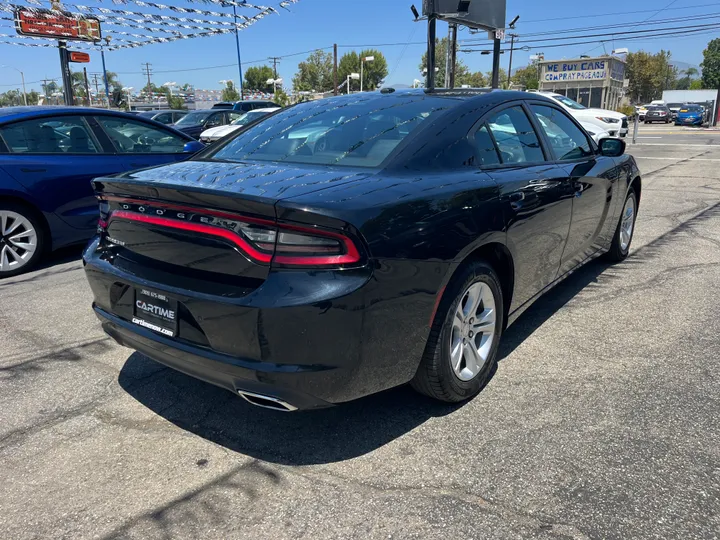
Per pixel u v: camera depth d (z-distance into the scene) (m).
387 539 2.01
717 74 71.81
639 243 6.11
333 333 2.18
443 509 2.16
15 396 3.08
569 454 2.47
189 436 2.70
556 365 3.34
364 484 2.32
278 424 2.79
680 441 2.56
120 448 2.61
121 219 2.71
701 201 8.50
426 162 2.77
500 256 3.07
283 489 2.30
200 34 17.02
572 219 3.80
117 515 2.17
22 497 2.28
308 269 2.16
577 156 4.18
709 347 3.54
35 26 16.28
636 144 20.75
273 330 2.16
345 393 2.32
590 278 4.96
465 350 2.88
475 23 17.17
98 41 17.75
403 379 2.53
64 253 6.24
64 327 4.07
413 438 2.63
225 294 2.27
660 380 3.13
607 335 3.76
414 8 15.57
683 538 1.99
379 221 2.26
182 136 6.86
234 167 2.85
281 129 3.36
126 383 3.23
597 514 2.11
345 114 3.29
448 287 2.63
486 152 3.11
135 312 2.67
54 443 2.64
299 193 2.26
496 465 2.42
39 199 5.36
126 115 6.26
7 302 4.61
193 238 2.39
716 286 4.67
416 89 3.65
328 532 2.06
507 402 2.93
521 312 3.43
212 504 2.22
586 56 55.84
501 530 2.04
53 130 5.62
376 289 2.23
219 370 2.31
